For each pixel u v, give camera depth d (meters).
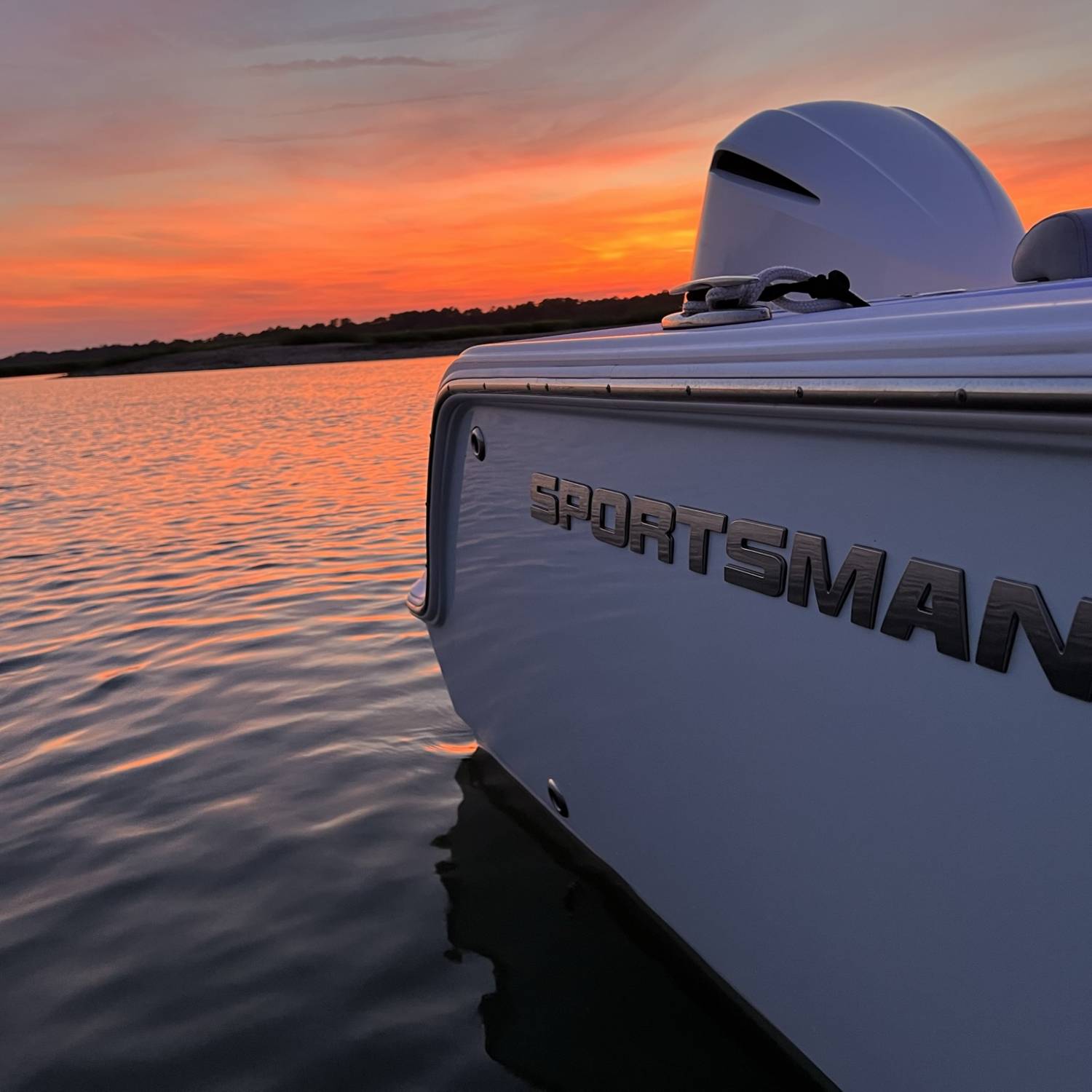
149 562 6.29
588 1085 1.65
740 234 2.57
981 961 1.05
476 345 2.13
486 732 2.49
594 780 1.91
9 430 20.42
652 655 1.58
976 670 0.99
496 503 2.09
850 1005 1.28
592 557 1.73
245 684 3.83
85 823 2.74
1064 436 0.85
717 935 1.59
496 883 2.32
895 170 2.35
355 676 3.87
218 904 2.31
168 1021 1.90
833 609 1.17
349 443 13.65
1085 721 0.88
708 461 1.36
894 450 1.04
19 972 2.08
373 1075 1.72
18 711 3.67
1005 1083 1.05
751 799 1.40
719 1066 1.66
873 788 1.16
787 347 1.17
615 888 2.26
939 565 1.01
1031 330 0.88
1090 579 0.86
